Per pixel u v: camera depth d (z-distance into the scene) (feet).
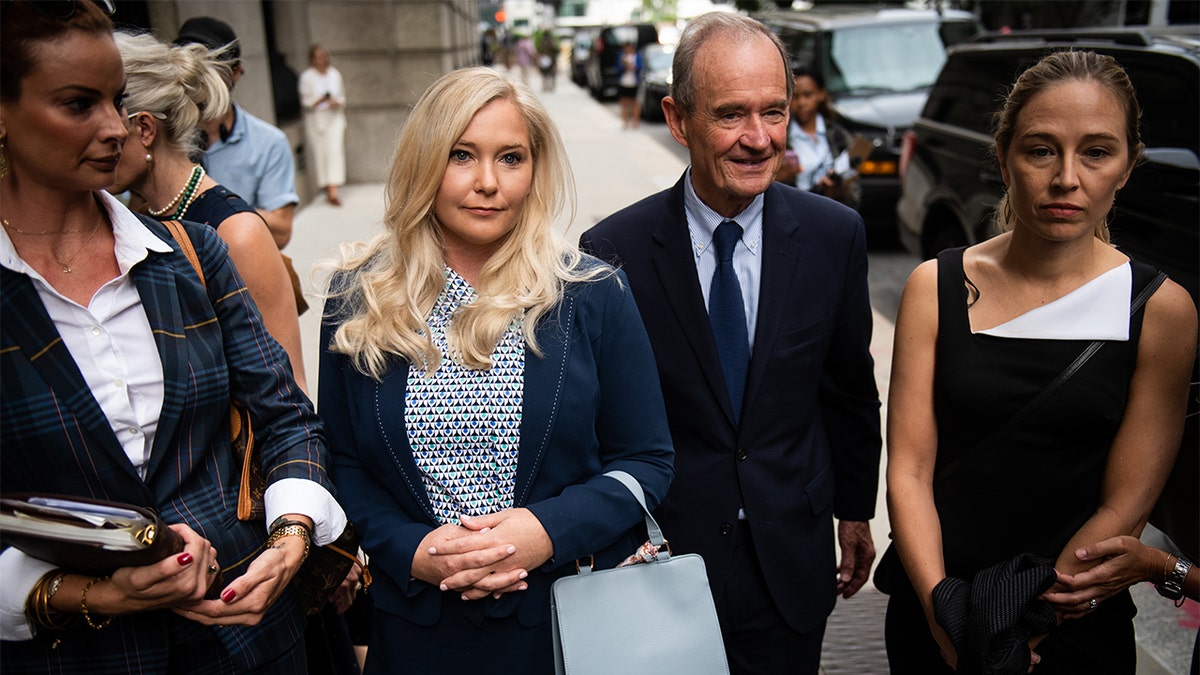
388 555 5.54
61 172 4.38
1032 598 5.27
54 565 4.54
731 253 6.78
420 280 5.63
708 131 6.36
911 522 5.92
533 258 5.65
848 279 6.94
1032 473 5.77
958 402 5.84
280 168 11.40
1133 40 15.24
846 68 29.12
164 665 4.87
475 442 5.52
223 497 5.19
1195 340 5.61
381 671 5.76
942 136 20.70
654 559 5.54
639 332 5.93
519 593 5.53
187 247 5.17
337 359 5.89
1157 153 13.30
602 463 6.03
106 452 4.64
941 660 6.53
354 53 37.01
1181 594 5.52
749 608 6.87
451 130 5.38
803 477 6.92
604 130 57.93
